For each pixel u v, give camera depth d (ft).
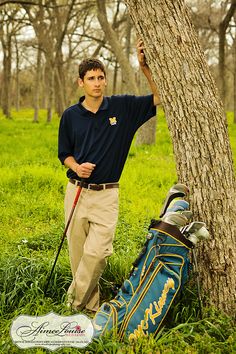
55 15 127.13
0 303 18.86
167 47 17.02
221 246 17.48
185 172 17.75
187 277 17.74
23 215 33.42
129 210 33.88
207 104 17.21
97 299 19.40
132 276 16.90
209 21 123.24
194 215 17.74
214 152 17.30
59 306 18.12
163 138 84.89
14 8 138.62
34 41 165.07
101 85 18.03
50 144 74.43
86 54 179.93
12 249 25.64
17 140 81.87
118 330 16.01
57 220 32.81
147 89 73.87
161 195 39.14
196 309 17.56
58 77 146.51
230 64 214.48
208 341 15.66
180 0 17.15
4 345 15.52
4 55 176.14
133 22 17.66
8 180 43.14
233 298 17.52
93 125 18.31
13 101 305.94
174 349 15.43
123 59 78.02
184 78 17.08
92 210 18.52
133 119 18.70
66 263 21.74
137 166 51.31
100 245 18.29
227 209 17.47
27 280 20.11
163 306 16.19
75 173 18.85
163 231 16.49
